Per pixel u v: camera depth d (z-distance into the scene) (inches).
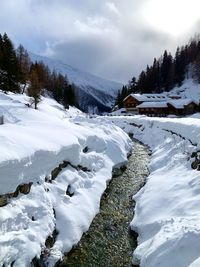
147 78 5477.4
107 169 668.7
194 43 6013.8
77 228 410.6
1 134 420.5
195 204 416.8
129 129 1573.6
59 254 345.1
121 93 4992.6
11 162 341.7
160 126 1184.8
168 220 390.0
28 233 334.6
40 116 1162.0
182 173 579.8
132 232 435.5
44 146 444.5
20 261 301.0
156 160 785.6
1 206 331.0
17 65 2377.0
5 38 2316.7
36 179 414.0
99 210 500.4
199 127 751.7
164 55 5541.3
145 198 517.7
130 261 364.8
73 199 469.1
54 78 4515.3
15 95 2142.0
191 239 307.0
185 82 5339.6
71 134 615.8
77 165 567.2
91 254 376.5
